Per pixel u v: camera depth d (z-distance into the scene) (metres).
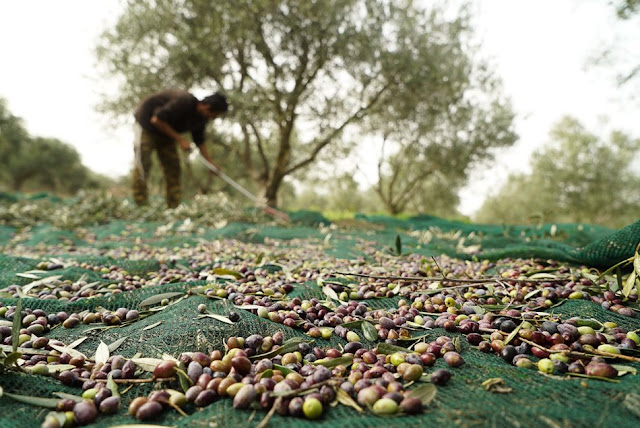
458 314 2.15
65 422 1.17
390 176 23.66
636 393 1.18
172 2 10.32
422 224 9.11
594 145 28.05
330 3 10.08
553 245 4.15
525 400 1.21
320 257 4.07
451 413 1.13
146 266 3.36
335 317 2.01
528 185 31.03
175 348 1.64
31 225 6.74
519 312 2.01
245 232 5.57
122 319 2.09
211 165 7.57
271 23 10.70
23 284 2.70
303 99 12.39
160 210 7.92
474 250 4.21
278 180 13.27
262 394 1.25
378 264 3.67
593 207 27.48
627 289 1.99
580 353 1.50
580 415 1.10
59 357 1.59
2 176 40.97
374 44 10.30
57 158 44.59
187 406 1.30
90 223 6.95
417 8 10.65
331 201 34.19
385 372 1.43
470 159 16.14
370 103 11.90
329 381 1.32
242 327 1.83
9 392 1.29
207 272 2.97
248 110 10.55
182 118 6.89
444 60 10.83
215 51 10.61
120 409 1.30
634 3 6.01
